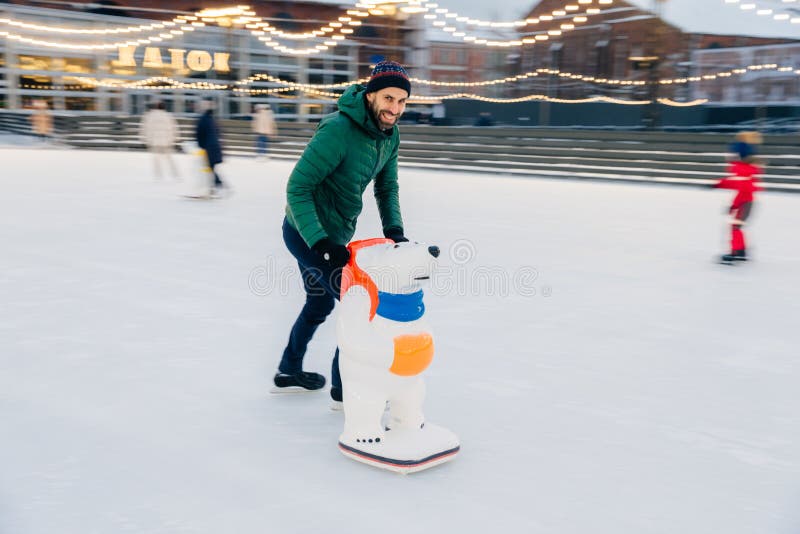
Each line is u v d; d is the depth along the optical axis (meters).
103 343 4.27
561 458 2.85
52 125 26.66
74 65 31.17
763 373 3.90
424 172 19.12
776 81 27.50
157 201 11.43
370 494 2.54
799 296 5.77
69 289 5.60
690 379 3.80
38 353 4.07
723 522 2.38
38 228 8.56
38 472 2.67
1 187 13.03
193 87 32.38
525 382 3.72
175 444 2.93
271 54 33.22
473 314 5.11
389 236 3.20
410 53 31.52
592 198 13.06
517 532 2.29
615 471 2.74
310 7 32.91
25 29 29.83
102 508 2.41
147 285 5.79
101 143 25.14
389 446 2.73
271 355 4.12
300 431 3.09
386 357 2.68
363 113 2.87
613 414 3.31
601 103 28.42
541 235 8.68
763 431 3.14
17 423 3.11
